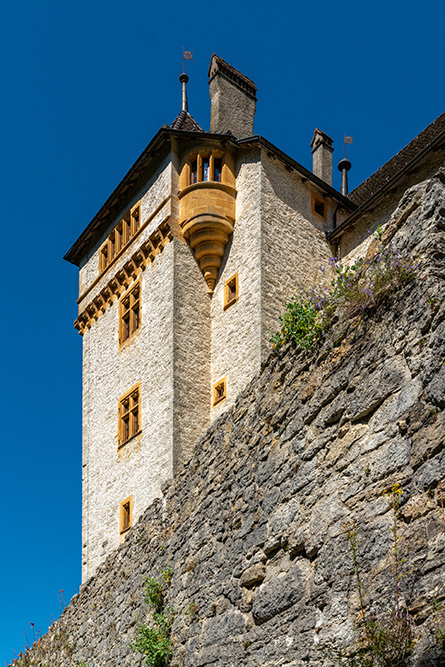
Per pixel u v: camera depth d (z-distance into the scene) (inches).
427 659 265.6
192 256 860.6
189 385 806.5
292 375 417.1
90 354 999.6
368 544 313.3
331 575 335.3
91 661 723.4
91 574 879.7
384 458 318.3
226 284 834.8
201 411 804.6
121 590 691.4
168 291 839.7
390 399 323.3
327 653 325.4
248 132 936.3
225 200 850.1
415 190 339.6
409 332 319.9
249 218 829.2
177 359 808.9
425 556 281.3
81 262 1082.7
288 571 378.9
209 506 510.0
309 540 360.5
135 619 641.6
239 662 410.6
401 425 311.4
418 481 294.8
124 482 855.7
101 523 882.1
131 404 878.4
